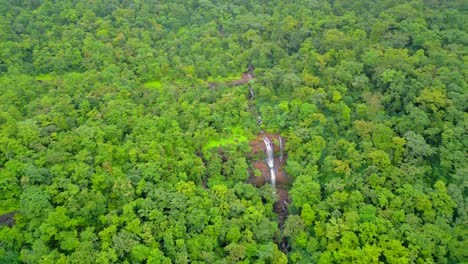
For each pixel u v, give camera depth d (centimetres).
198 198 6831
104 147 7194
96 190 6606
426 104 7894
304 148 7956
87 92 8550
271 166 8362
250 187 7438
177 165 7275
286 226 7006
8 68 8856
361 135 7888
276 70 9500
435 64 8744
